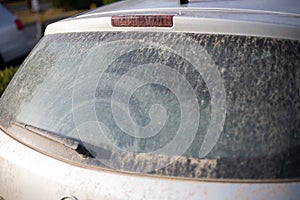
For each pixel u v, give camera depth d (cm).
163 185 206
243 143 210
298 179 205
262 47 221
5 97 285
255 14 235
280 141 210
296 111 214
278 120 212
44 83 262
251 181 204
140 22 239
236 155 208
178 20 230
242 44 222
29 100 264
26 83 273
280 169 205
